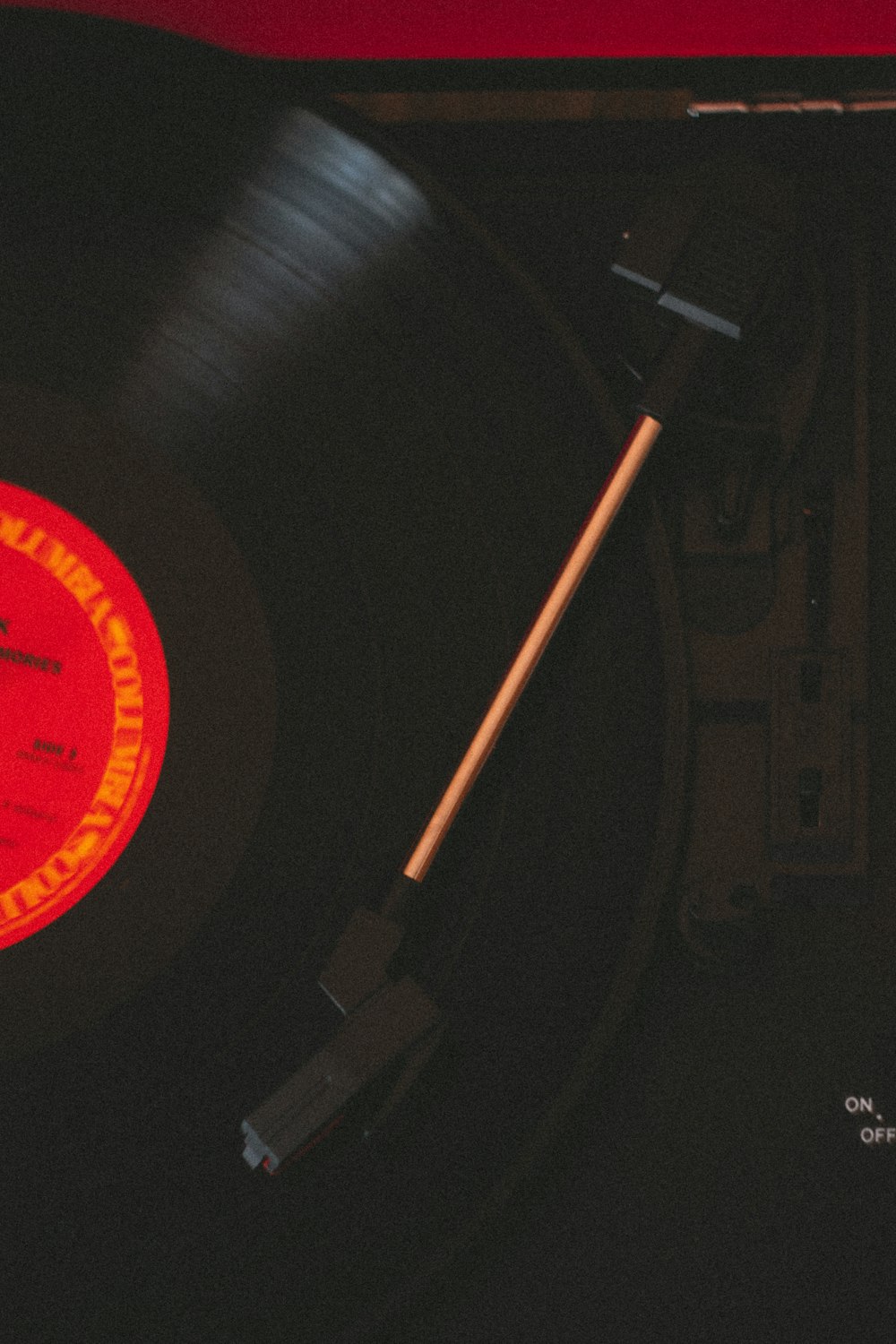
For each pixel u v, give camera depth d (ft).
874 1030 1.67
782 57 1.62
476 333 1.64
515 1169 1.60
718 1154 1.67
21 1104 1.68
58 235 1.66
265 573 1.67
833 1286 1.66
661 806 1.59
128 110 1.63
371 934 1.57
